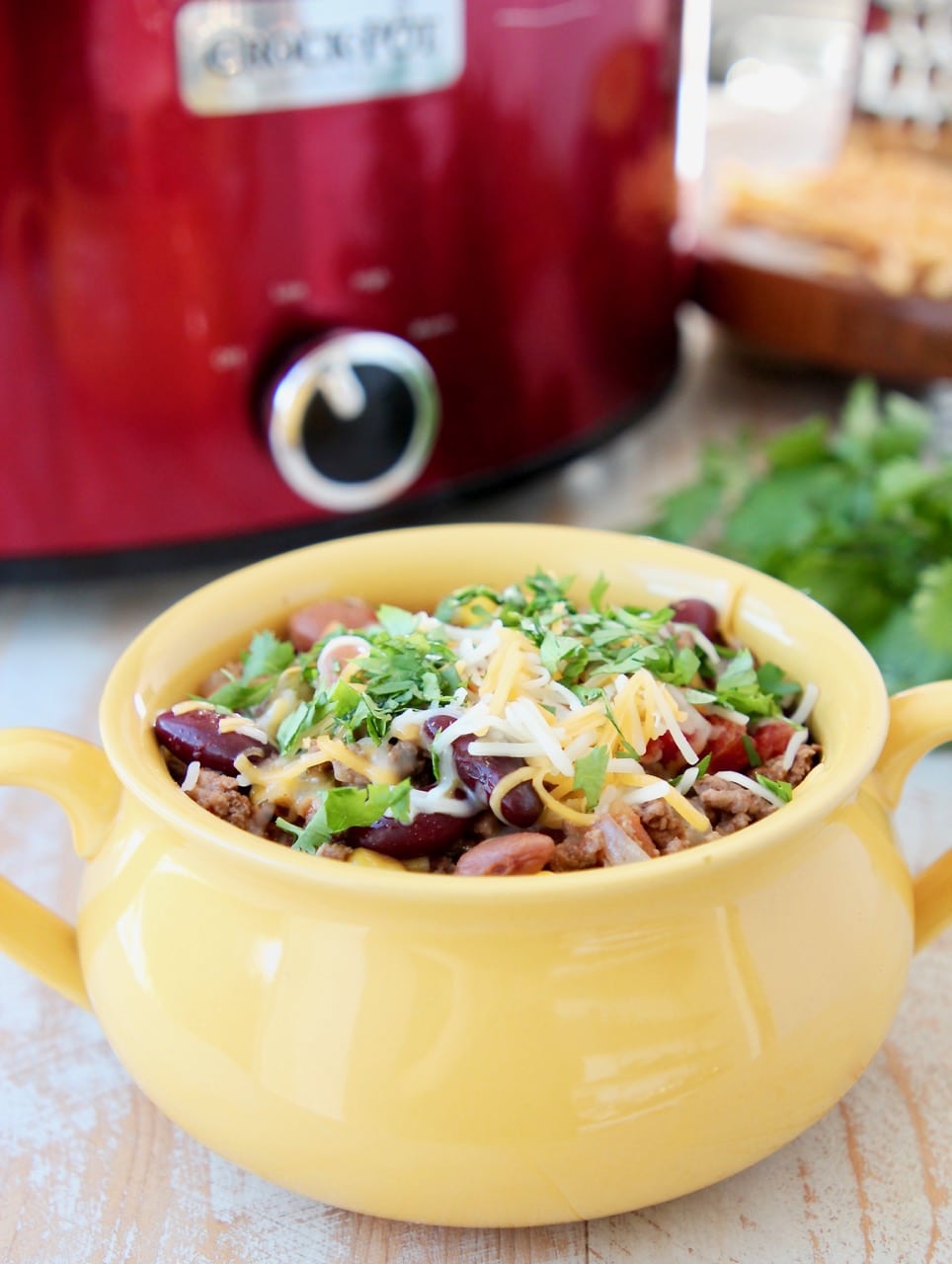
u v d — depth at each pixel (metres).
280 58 0.41
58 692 0.44
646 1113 0.27
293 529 0.46
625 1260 0.29
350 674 0.30
